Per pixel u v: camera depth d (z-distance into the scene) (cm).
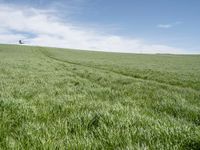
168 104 654
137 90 986
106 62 4841
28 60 4125
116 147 328
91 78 1592
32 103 628
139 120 440
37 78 1334
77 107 587
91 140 343
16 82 1112
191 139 348
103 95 839
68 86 1040
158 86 1187
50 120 478
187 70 3450
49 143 329
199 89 1348
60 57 6294
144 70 2933
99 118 453
